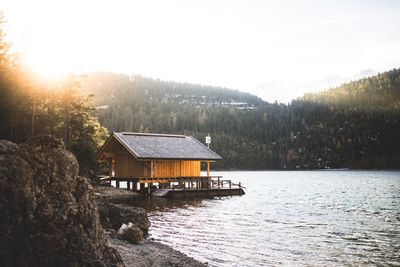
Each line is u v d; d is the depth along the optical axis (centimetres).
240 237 2133
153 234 2180
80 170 4275
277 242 2009
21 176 999
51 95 4450
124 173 4744
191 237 2116
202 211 3197
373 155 16788
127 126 17175
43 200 1038
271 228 2428
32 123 3581
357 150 17075
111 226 2033
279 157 16538
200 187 4816
